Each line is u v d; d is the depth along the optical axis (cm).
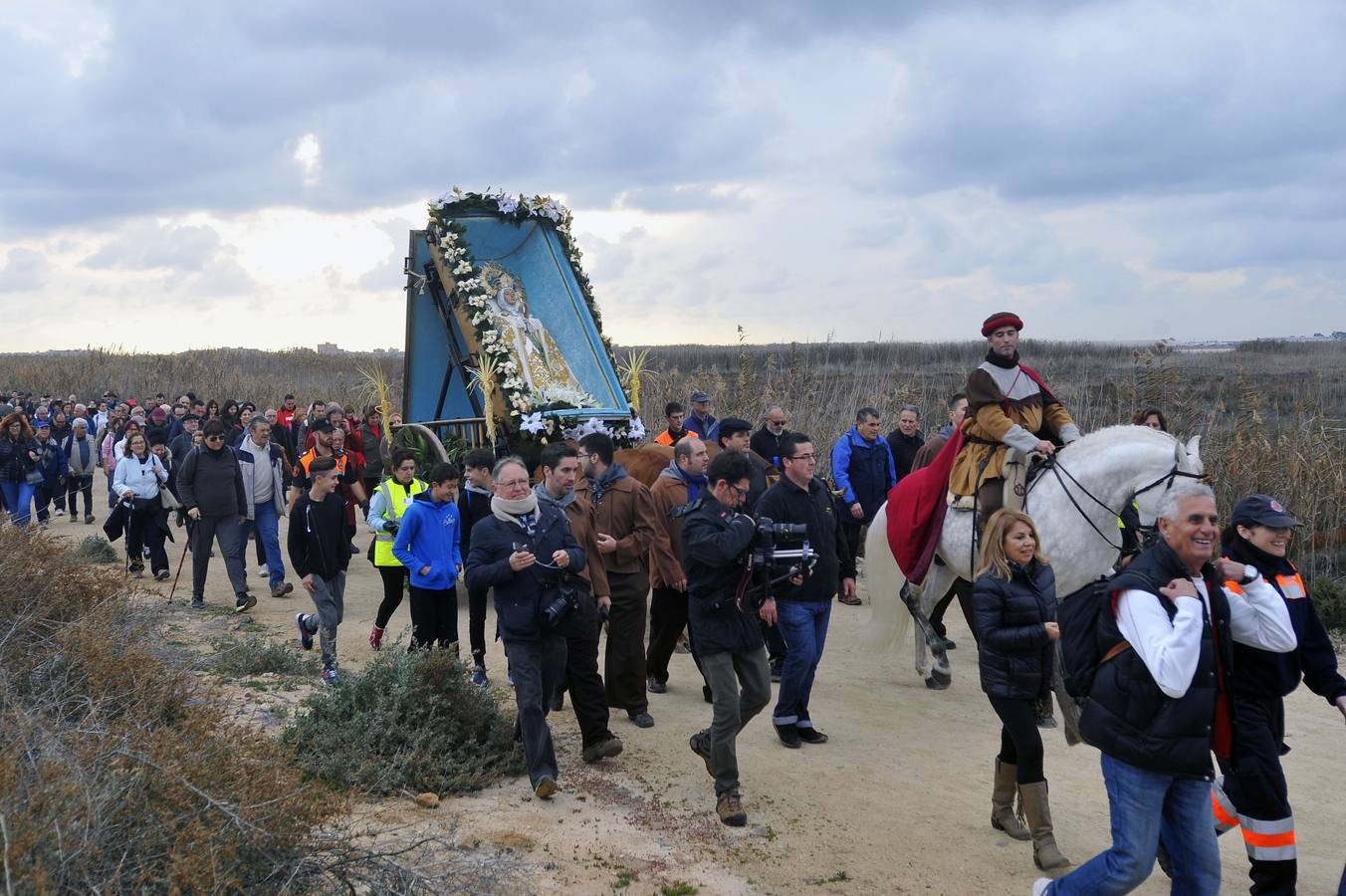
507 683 802
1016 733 510
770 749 682
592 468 740
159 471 1223
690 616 577
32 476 1546
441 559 768
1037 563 531
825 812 576
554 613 576
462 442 1146
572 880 481
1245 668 445
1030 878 500
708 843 532
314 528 790
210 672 754
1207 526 382
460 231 1135
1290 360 3969
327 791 505
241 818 404
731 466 565
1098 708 392
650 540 732
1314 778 655
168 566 1238
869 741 703
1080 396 1505
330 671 775
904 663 920
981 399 748
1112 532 708
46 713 497
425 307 1199
